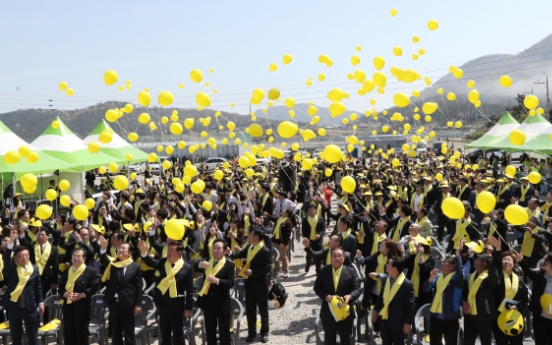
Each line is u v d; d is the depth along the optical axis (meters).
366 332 7.06
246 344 7.14
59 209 18.48
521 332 5.59
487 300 5.62
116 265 6.44
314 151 32.69
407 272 6.83
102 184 25.28
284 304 8.87
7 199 16.84
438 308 5.73
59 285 6.41
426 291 6.09
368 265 7.04
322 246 10.24
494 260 5.66
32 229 8.67
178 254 6.47
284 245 10.67
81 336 6.36
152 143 27.16
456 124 16.56
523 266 5.83
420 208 9.03
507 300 5.61
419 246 6.65
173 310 6.34
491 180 14.89
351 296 5.75
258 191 14.90
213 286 6.46
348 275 5.93
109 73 7.36
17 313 6.43
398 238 8.99
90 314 6.82
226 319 6.50
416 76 7.69
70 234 8.62
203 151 42.16
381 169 23.72
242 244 9.48
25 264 6.52
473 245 6.46
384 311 5.69
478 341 6.30
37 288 6.61
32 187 7.15
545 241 8.29
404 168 23.77
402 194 15.28
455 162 20.08
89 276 6.44
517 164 35.59
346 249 8.07
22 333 6.57
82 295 6.32
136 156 19.83
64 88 9.59
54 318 7.14
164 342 6.41
